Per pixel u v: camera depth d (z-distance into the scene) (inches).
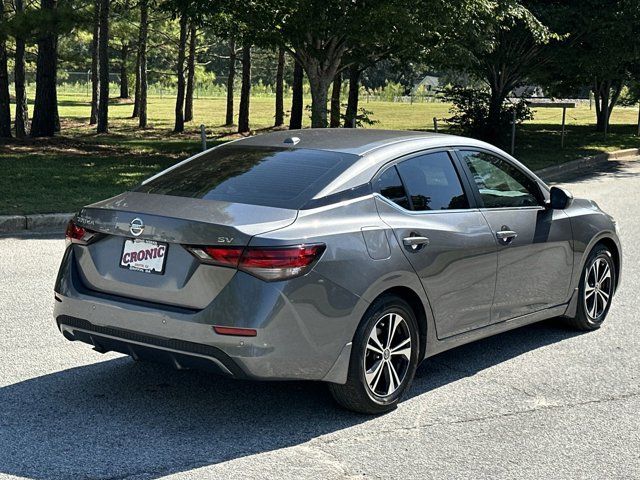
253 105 2229.3
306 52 783.7
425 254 212.1
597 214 284.7
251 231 183.9
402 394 213.9
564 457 186.2
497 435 197.6
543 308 262.2
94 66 1400.1
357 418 205.0
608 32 965.2
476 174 239.8
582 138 1259.2
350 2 738.8
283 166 213.6
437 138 237.1
